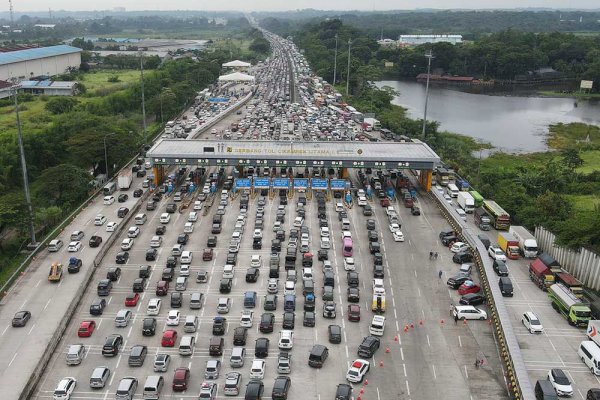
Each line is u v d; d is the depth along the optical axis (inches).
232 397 3245.6
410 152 6889.8
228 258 4874.5
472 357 3693.4
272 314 4020.7
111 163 7637.8
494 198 6643.7
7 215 5049.2
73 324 3988.7
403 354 3703.3
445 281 4682.6
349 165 6624.0
